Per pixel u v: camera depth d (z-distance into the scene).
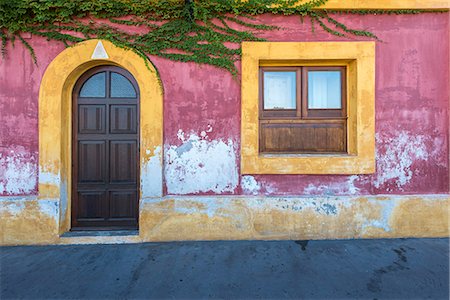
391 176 3.76
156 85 3.61
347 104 3.89
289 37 3.73
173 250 3.38
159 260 3.14
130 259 3.17
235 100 3.73
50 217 3.57
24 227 3.56
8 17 3.49
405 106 3.77
